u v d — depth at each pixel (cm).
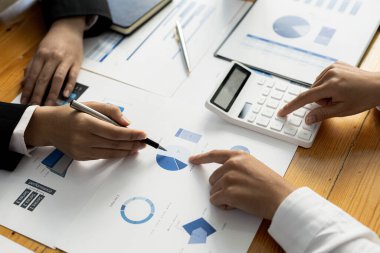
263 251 58
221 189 63
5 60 88
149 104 78
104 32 93
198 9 98
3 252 59
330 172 66
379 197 62
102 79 83
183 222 61
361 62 83
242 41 88
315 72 81
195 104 78
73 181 67
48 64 82
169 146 71
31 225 62
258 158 69
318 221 55
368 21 90
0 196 66
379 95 71
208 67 84
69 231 61
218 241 59
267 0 97
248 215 61
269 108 74
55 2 91
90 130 68
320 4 95
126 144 69
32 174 68
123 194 65
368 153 68
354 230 54
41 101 80
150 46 90
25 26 95
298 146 70
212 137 72
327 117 72
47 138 71
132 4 96
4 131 70
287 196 58
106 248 59
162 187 65
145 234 60
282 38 88
